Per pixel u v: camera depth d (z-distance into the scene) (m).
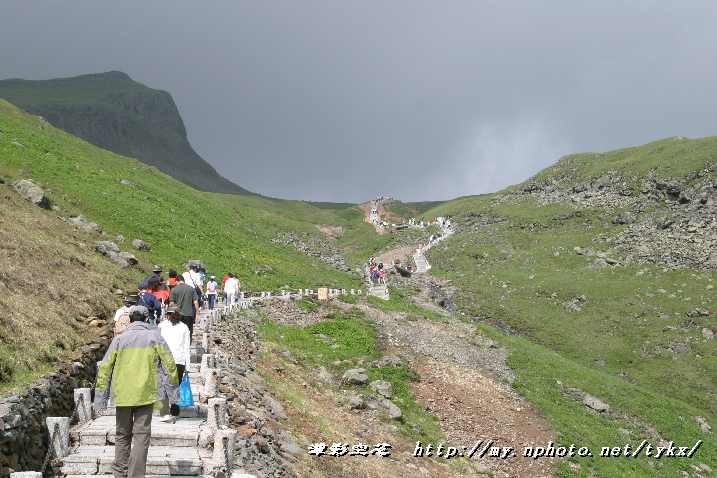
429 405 29.55
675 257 75.69
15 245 22.88
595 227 93.38
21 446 10.89
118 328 15.33
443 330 45.47
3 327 14.83
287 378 25.91
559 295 71.12
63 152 58.72
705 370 52.62
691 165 94.19
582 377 41.75
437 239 105.06
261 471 12.74
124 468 9.54
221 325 27.41
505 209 114.25
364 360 33.19
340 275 69.69
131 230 46.97
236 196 138.50
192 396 14.84
